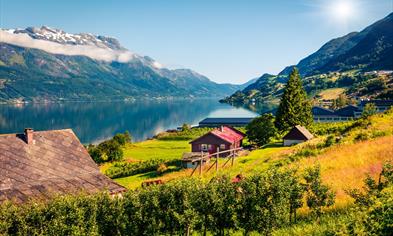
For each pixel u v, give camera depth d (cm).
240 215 2105
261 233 2091
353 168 3234
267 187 2094
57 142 3466
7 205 1997
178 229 2077
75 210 1944
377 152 3666
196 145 8925
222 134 9188
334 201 2161
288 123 10400
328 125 11288
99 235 1989
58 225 1872
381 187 2061
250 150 8619
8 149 3164
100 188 3111
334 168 3419
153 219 2027
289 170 2259
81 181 3158
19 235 1845
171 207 2072
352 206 2131
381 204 1606
